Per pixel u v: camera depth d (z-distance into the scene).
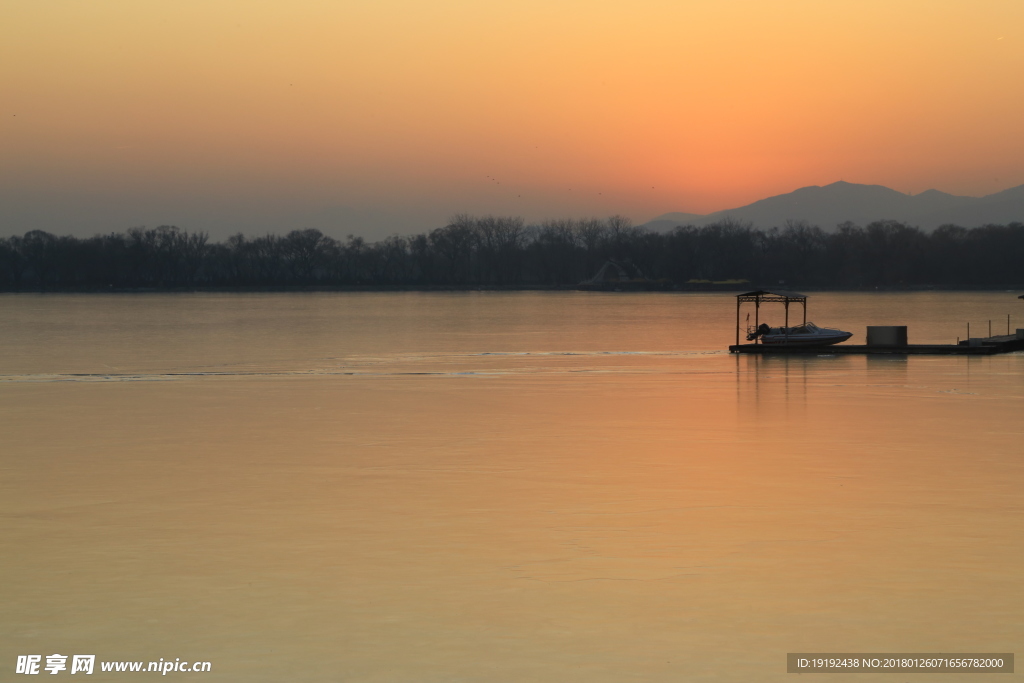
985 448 24.47
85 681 10.55
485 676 10.58
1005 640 11.51
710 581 13.63
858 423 29.06
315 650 11.30
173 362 61.38
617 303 190.50
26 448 25.08
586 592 13.20
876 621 12.10
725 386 40.72
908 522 16.89
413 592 13.26
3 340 85.56
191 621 12.23
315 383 43.44
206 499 18.95
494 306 176.50
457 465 22.45
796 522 16.91
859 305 168.62
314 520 17.23
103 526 16.86
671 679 10.48
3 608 12.71
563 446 25.03
